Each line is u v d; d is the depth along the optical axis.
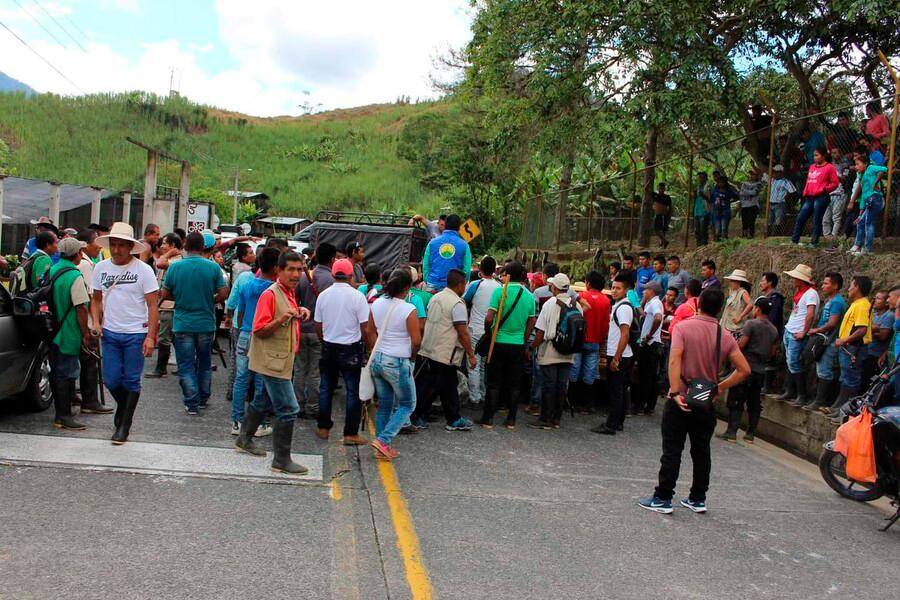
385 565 4.64
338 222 18.42
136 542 4.62
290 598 4.04
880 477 6.60
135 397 6.73
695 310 10.05
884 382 6.74
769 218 13.02
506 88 21.00
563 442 8.46
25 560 4.25
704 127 16.05
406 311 7.02
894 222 10.41
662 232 16.75
